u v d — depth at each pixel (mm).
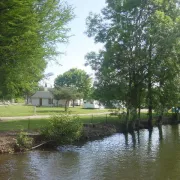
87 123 29828
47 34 15680
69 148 20406
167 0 33500
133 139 26047
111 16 34125
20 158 16328
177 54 33344
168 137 27719
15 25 13703
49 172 13750
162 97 37188
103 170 14406
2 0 12992
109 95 33188
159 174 13812
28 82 17703
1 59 14680
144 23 33719
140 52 33688
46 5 15422
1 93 18359
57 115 21938
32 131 22500
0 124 27641
